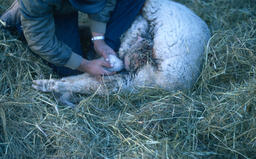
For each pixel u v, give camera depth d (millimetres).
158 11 2523
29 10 2119
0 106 2326
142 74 2479
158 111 2430
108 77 2508
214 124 2371
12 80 2590
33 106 2447
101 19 2459
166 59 2428
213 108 2434
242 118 2359
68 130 2338
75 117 2436
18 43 2691
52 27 2293
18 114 2389
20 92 2533
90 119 2441
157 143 2270
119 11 2529
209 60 2637
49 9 2191
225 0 3486
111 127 2408
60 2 2236
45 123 2375
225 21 3320
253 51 2818
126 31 2547
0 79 2533
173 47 2434
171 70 2432
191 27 2551
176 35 2455
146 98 2568
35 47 2318
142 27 2518
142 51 2473
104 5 2271
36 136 2322
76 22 2648
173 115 2438
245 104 2377
